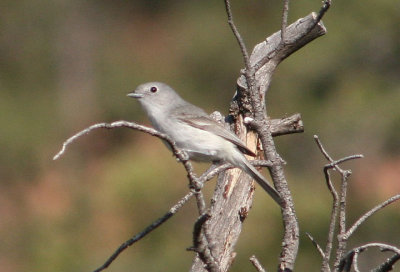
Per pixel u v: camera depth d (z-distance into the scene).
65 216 15.61
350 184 16.03
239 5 18.05
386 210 15.62
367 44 17.05
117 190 15.48
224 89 17.91
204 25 18.16
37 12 19.70
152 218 15.23
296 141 16.47
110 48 19.59
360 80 16.80
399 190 16.12
